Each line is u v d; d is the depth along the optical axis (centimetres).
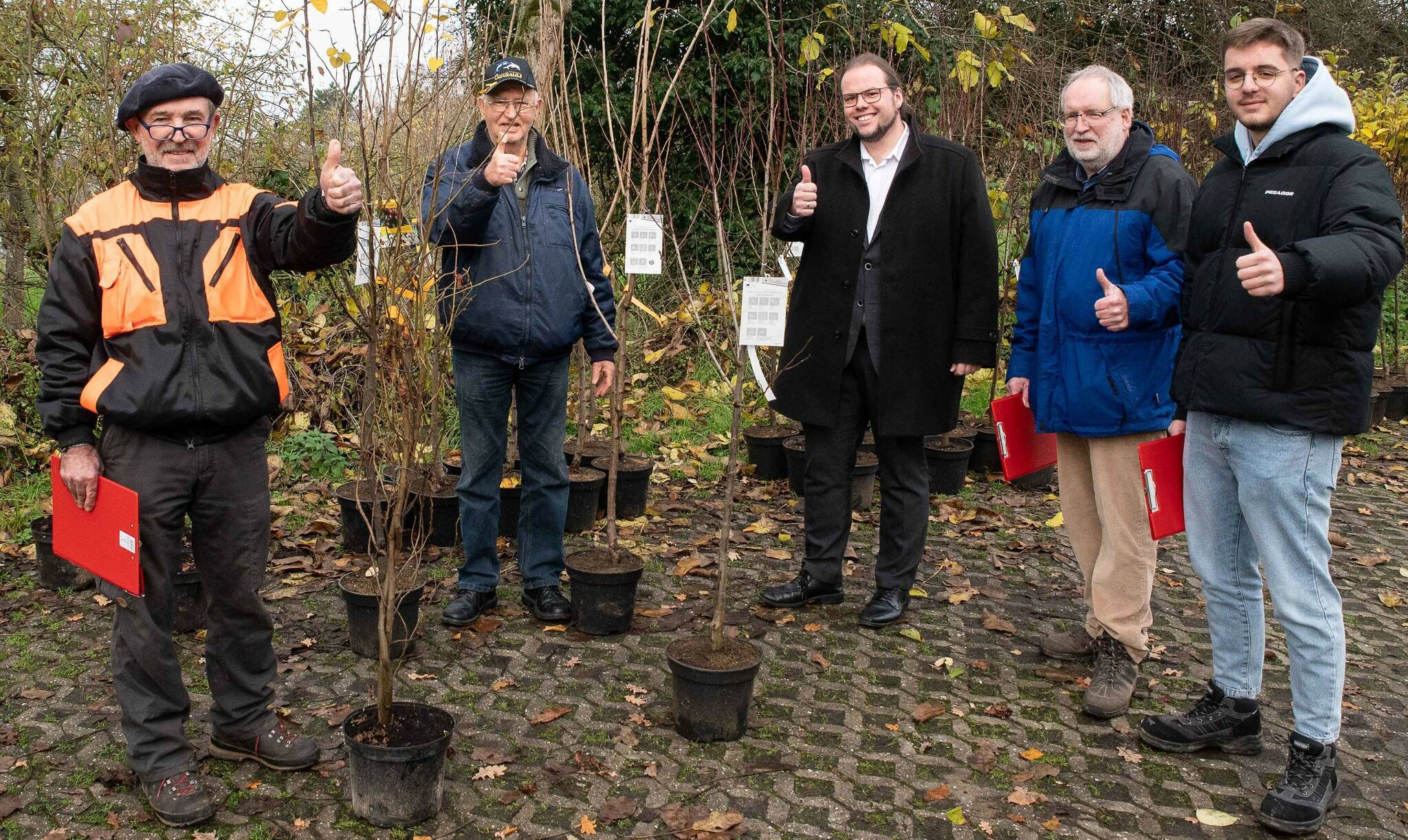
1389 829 276
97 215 249
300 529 505
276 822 268
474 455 385
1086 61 1092
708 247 965
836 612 421
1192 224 291
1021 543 511
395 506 271
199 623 384
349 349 611
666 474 619
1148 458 302
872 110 365
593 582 384
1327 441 266
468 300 343
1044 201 354
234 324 256
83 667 356
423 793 267
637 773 296
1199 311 286
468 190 338
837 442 408
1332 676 271
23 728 313
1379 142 809
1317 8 1468
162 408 248
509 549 488
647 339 798
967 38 850
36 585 431
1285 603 273
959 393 396
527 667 363
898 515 402
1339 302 244
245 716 289
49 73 537
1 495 523
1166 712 340
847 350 390
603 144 933
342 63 273
